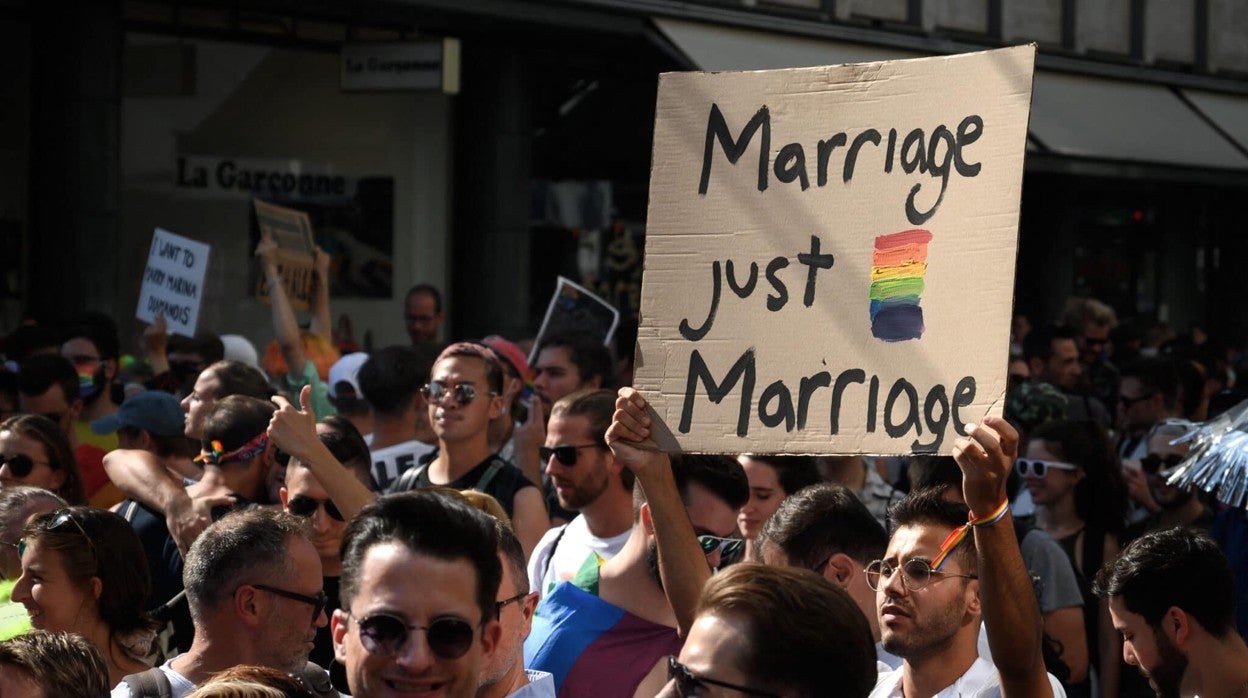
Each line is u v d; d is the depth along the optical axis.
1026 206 27.97
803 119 5.38
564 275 23.08
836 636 3.79
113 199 16.94
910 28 23.66
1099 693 8.64
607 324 12.79
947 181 5.06
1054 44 26.23
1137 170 25.39
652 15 20.12
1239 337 31.83
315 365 13.70
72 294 16.64
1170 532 5.98
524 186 20.92
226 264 19.36
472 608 4.15
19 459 8.45
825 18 22.28
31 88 17.22
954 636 5.28
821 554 6.27
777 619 3.77
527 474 9.99
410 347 10.12
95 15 16.73
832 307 5.20
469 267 20.89
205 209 19.12
